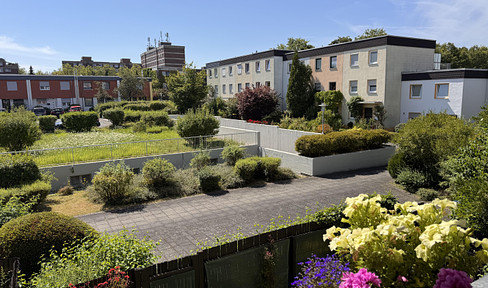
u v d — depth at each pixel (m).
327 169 16.28
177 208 11.40
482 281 3.78
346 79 32.56
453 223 3.90
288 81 39.41
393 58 28.81
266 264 5.69
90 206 11.74
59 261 5.25
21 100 55.38
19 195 11.02
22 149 19.03
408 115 28.98
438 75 26.48
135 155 17.77
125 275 4.68
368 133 17.92
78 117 28.95
